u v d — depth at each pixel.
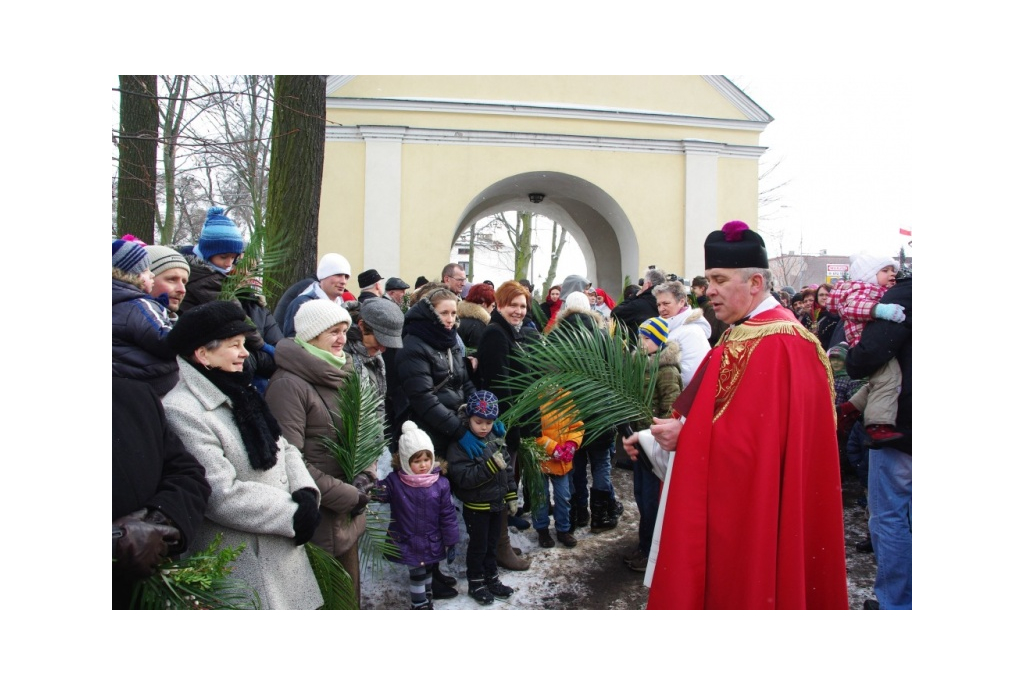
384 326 3.39
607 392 2.57
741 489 1.97
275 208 4.99
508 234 22.66
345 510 2.57
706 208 11.24
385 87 10.49
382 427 2.79
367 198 10.38
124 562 1.76
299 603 2.29
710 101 11.34
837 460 2.04
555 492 4.20
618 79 11.14
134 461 1.87
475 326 4.63
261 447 2.18
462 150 10.64
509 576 3.82
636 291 6.41
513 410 2.67
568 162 10.98
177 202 6.07
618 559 4.05
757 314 2.11
